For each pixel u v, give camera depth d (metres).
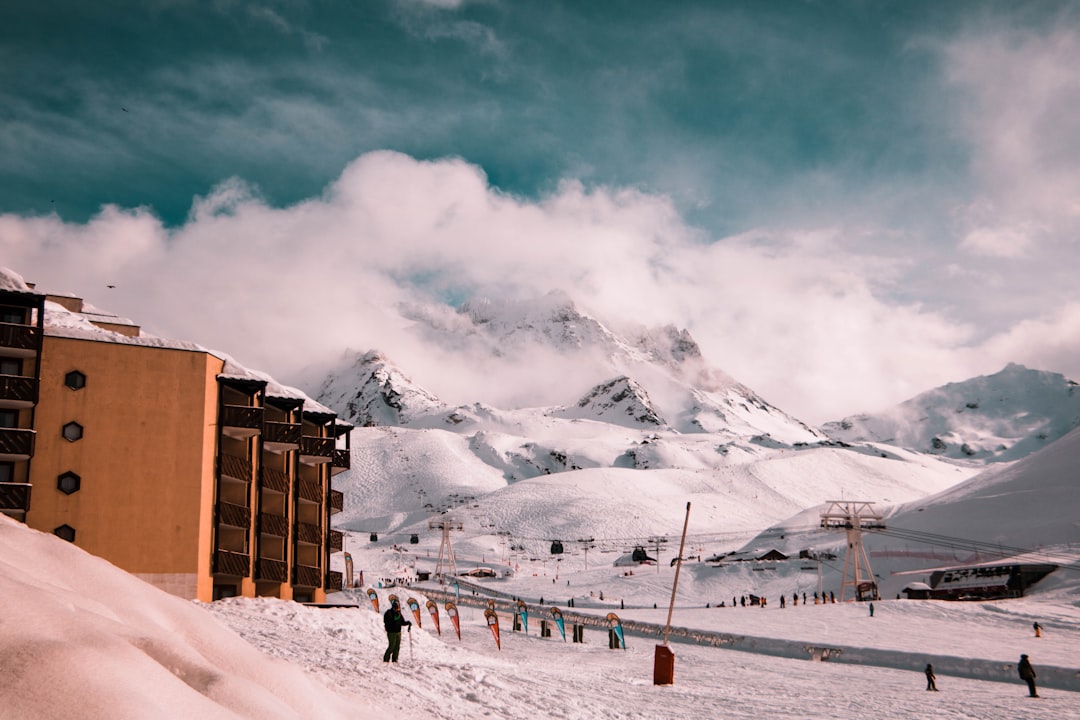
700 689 37.81
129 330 62.59
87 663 4.76
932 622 76.88
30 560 7.04
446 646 45.28
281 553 55.50
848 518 126.75
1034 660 50.09
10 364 45.03
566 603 130.75
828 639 65.62
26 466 44.09
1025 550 135.00
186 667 5.95
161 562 45.19
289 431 54.41
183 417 47.28
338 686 15.70
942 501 170.75
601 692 32.00
